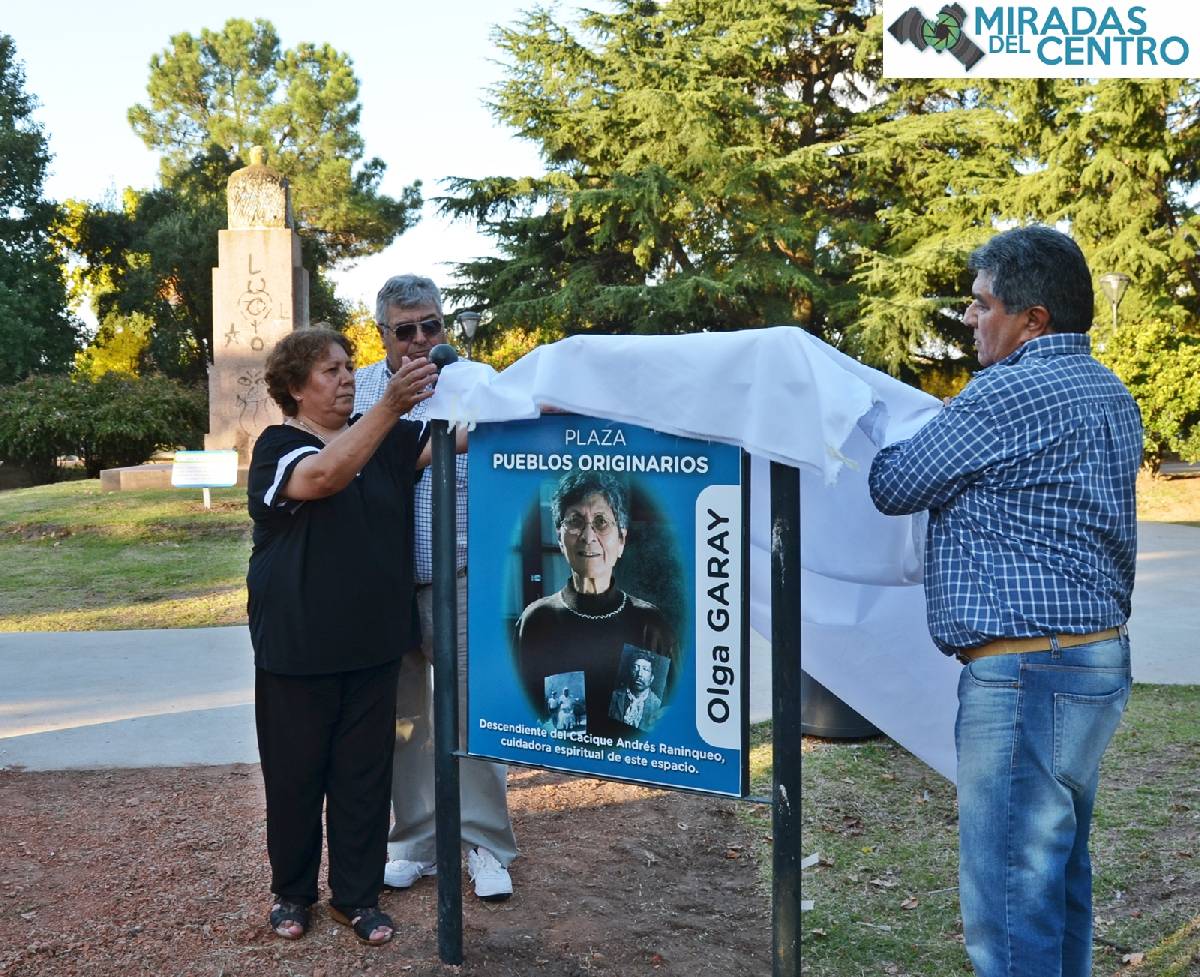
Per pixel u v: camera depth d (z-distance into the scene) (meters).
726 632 2.45
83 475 24.14
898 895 3.48
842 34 28.59
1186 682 5.98
